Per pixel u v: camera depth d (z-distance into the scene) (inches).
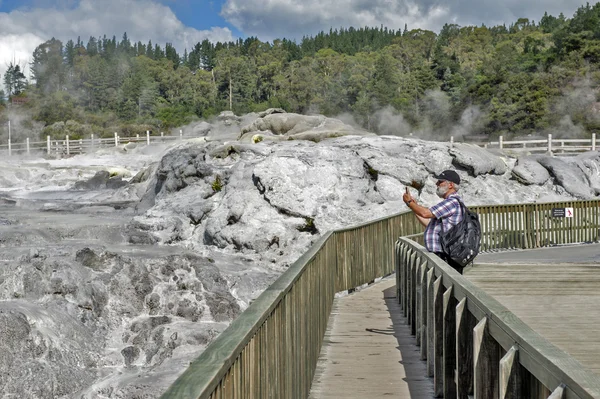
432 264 276.8
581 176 1162.0
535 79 3818.9
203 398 83.0
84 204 1186.6
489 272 360.5
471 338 193.9
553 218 767.7
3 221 947.3
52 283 592.1
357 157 964.6
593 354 164.2
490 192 1059.9
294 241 859.4
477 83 4264.3
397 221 625.6
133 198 1285.7
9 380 462.3
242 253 840.9
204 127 3120.1
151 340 551.2
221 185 970.7
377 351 325.4
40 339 499.2
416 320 337.7
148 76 6692.9
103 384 460.1
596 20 4571.9
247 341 122.8
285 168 909.8
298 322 223.1
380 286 532.4
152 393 441.7
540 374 113.1
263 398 145.3
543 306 246.4
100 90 6382.9
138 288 627.2
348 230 489.1
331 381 275.1
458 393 194.1
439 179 304.2
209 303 636.1
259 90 6766.7
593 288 295.0
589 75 3831.2
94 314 590.2
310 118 1555.1
